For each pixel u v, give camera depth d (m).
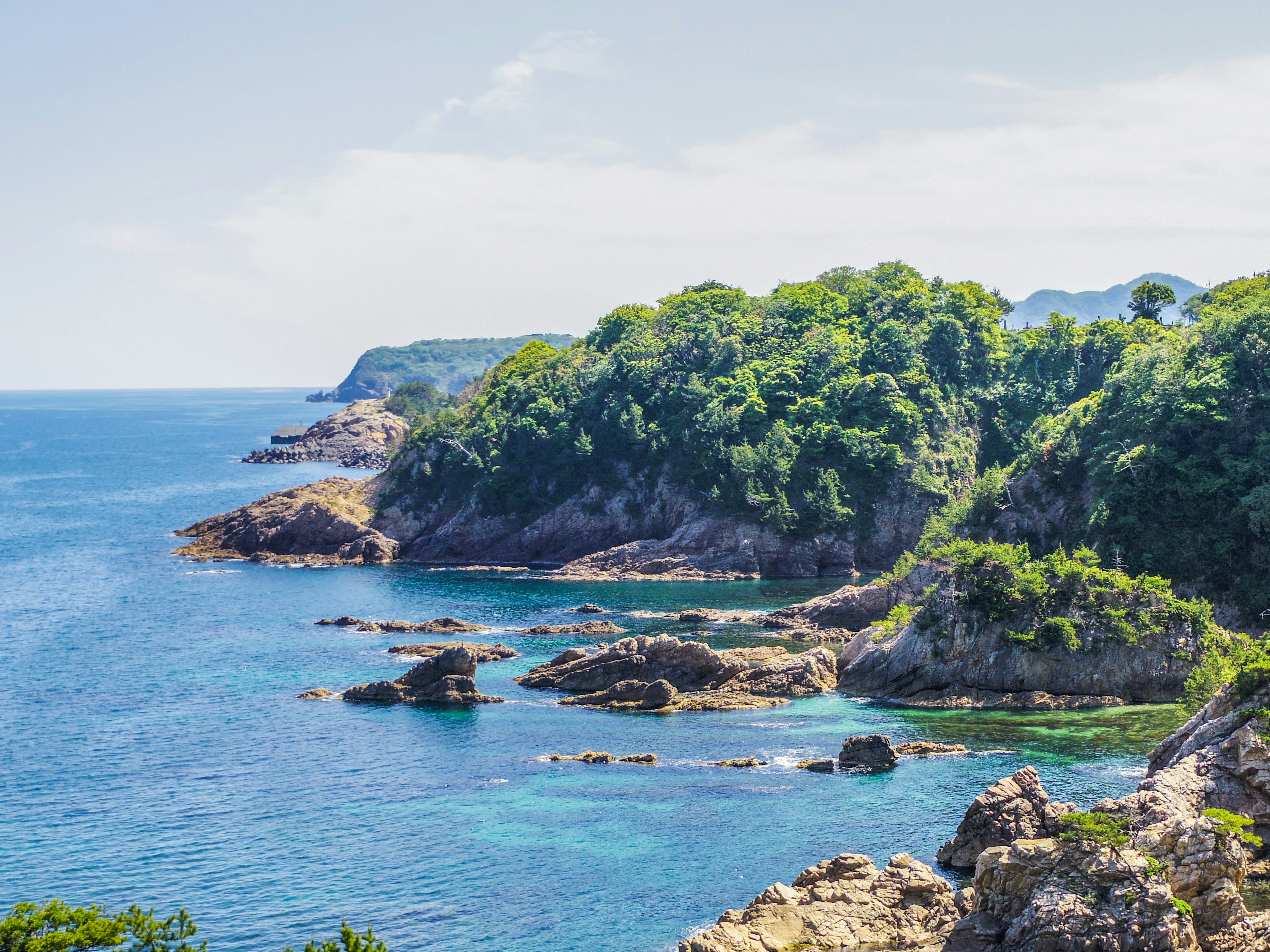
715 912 70.38
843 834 82.00
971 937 61.41
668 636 128.75
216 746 105.75
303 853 80.31
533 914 70.44
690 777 95.50
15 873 77.62
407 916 70.38
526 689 126.56
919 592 149.50
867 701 120.88
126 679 131.62
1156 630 116.81
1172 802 66.94
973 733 107.12
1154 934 56.75
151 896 73.94
